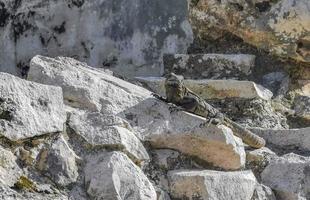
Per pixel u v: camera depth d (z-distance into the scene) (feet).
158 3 73.56
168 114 52.60
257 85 62.95
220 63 66.18
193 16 70.18
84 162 47.39
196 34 70.85
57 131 47.29
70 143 48.16
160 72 72.64
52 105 47.85
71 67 53.57
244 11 67.51
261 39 67.15
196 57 66.95
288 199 51.60
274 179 52.70
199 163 52.03
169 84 53.06
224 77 65.92
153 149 51.42
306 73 66.64
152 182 49.39
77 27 76.13
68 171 46.16
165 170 50.60
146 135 50.98
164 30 73.41
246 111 60.75
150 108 52.75
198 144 51.65
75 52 76.02
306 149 56.34
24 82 47.21
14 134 44.78
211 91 61.46
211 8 68.90
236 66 65.92
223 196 49.26
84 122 49.29
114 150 48.03
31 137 45.73
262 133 57.57
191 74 66.74
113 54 74.69
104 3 75.20
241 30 67.87
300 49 65.92
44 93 47.83
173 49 73.15
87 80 52.65
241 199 49.90
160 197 48.34
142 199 46.11
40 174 45.47
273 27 66.28
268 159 53.98
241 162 51.98
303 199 51.42
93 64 75.15
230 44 69.41
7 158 44.32
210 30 69.62
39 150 46.24
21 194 43.45
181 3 73.31
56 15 76.54
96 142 47.96
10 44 77.66
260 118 60.64
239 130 54.19
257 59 67.41
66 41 76.28
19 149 45.42
